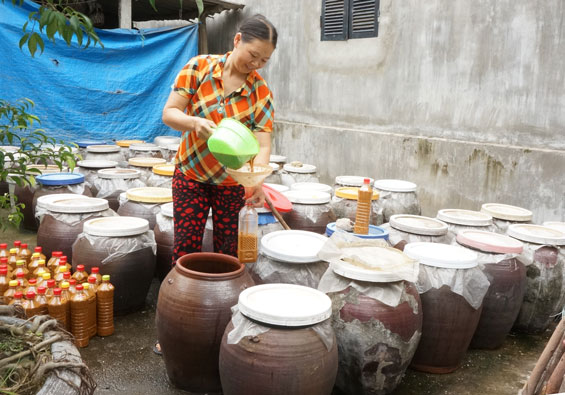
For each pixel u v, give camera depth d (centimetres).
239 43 268
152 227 430
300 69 794
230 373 222
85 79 745
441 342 299
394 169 648
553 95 492
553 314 370
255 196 285
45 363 181
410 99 633
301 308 224
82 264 349
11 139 252
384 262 262
